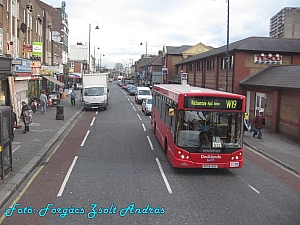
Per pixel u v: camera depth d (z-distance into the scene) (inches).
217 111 446.3
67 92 2118.6
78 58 3939.5
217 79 1381.6
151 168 487.5
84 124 943.0
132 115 1189.1
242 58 1141.1
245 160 568.1
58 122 928.3
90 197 358.6
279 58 1159.0
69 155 561.3
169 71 2475.4
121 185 403.2
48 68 1434.5
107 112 1280.8
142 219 302.5
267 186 421.1
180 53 2464.3
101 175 445.1
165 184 412.2
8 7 899.4
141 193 375.6
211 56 1419.8
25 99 1076.5
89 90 1339.8
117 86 4055.1
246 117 450.6
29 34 1202.0
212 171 482.0
